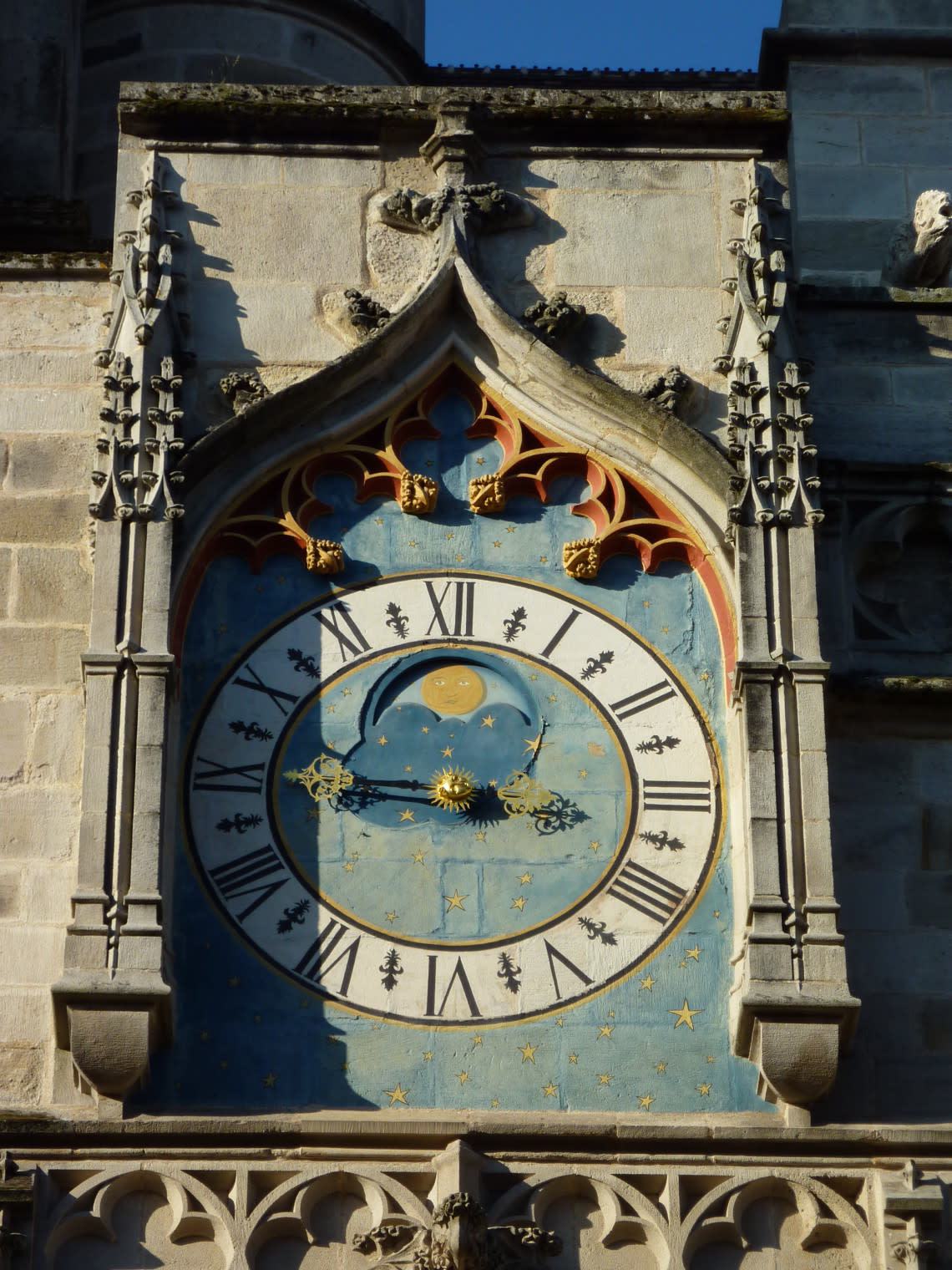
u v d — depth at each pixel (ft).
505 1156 84.79
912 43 126.00
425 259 100.68
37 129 120.88
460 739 92.53
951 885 92.02
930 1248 83.46
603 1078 87.40
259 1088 87.10
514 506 96.89
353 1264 83.66
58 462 98.48
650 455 96.94
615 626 94.58
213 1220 83.87
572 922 89.66
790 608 92.99
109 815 88.99
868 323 103.71
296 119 102.63
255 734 92.38
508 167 102.63
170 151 102.01
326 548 95.20
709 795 91.71
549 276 100.78
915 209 108.88
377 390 98.07
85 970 86.63
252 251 100.53
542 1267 83.56
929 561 98.78
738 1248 84.33
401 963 88.94
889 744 94.32
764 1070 86.58
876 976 90.33
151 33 126.72
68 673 94.73
